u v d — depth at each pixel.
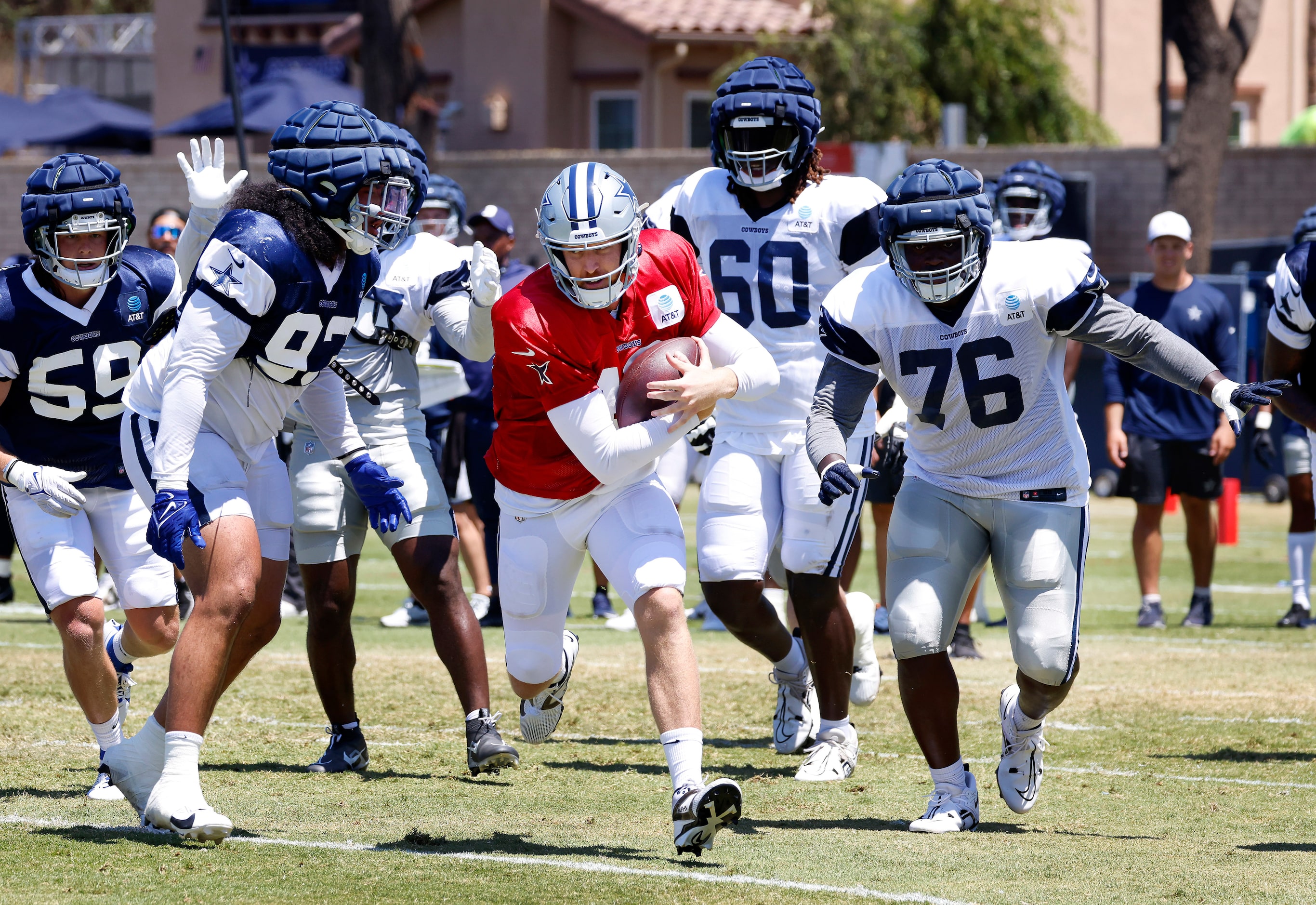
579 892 14.58
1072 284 16.58
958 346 16.77
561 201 15.20
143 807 17.20
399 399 20.80
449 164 76.50
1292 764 21.47
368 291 17.62
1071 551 17.30
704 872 15.43
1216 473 36.44
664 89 93.31
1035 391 17.02
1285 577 48.31
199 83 101.94
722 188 21.28
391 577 48.53
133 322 18.67
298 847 16.27
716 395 16.09
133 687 27.28
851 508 20.55
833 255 20.83
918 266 16.36
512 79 93.50
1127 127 98.38
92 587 18.64
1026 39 89.44
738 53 93.44
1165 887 14.91
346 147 16.22
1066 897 14.51
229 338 16.09
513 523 16.80
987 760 21.45
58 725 23.45
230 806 18.38
